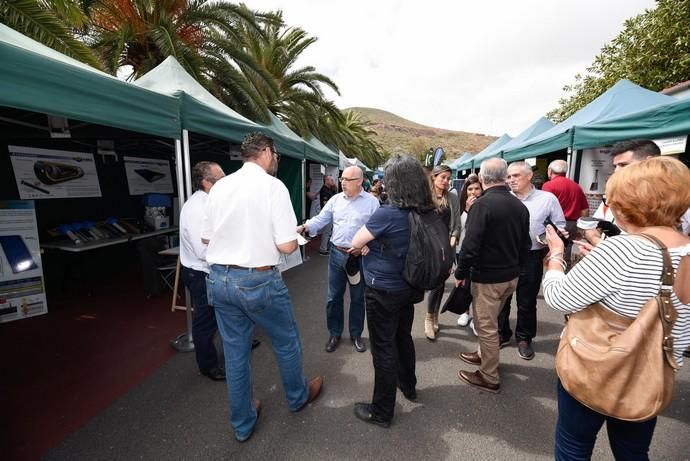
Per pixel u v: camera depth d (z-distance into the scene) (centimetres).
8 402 237
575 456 134
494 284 235
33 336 340
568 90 1377
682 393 246
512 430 213
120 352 308
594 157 501
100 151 520
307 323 379
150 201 570
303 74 1258
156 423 216
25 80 162
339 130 1631
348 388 257
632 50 1036
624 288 111
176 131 277
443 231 193
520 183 295
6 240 367
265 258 182
